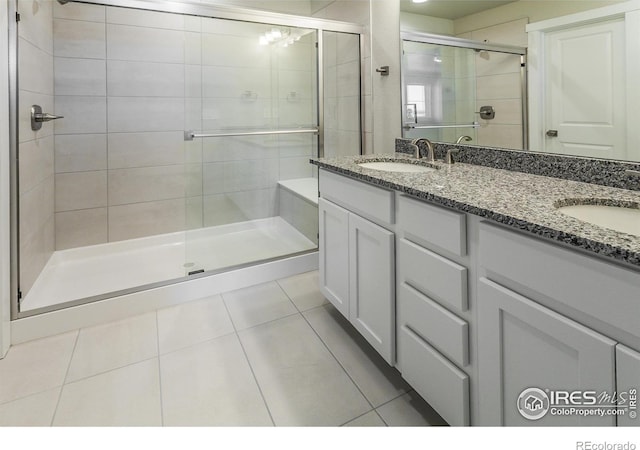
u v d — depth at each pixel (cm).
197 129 263
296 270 264
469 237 105
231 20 246
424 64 218
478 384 105
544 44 150
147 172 297
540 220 84
